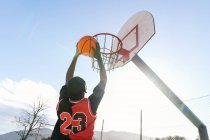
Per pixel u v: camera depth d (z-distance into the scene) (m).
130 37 5.93
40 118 32.53
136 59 5.23
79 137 1.87
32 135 31.73
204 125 5.19
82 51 2.49
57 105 2.04
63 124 1.91
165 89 5.09
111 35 5.52
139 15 6.05
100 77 2.14
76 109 1.93
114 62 5.32
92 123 1.94
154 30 5.21
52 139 1.92
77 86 1.95
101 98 2.02
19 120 31.61
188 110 5.08
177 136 45.75
